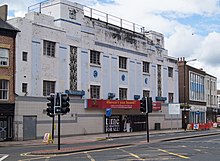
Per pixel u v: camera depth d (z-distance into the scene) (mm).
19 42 35469
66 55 40500
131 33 50844
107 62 46094
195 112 68000
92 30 44188
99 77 44688
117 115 47094
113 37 47344
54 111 22734
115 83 47094
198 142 30094
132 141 31812
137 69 51281
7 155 21172
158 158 18109
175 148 24156
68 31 40969
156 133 45500
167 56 58531
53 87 38906
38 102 36375
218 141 31250
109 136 38812
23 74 35594
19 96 34719
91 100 42156
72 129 40031
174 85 60062
